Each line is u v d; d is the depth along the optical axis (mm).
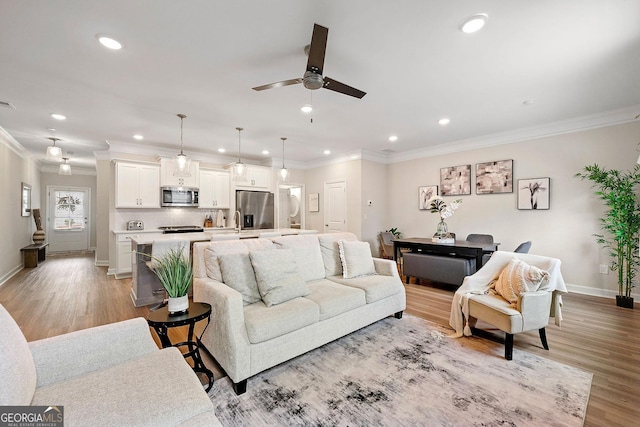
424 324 2977
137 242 3400
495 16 1892
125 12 1827
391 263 3213
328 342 2441
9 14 1821
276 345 2020
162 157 5562
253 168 6680
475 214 5148
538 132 4359
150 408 1030
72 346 1278
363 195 6141
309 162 7410
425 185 5945
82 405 1033
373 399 1782
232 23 1954
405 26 1999
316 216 7234
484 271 2859
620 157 3713
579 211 4047
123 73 2643
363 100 3330
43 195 8102
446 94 3168
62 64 2473
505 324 2238
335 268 3262
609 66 2553
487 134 4828
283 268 2473
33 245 6543
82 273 5453
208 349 2205
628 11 1830
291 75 2703
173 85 2900
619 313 3246
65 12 1814
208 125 4266
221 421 1601
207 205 6113
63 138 5016
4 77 2701
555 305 2549
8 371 935
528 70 2627
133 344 1430
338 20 1935
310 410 1687
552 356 2295
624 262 3703
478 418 1604
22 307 3482
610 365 2150
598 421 1578
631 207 3488
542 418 1602
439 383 1945
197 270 2467
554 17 1898
